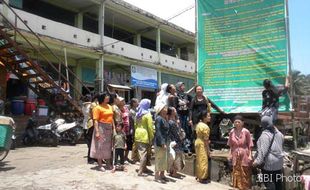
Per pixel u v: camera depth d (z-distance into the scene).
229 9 9.86
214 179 8.36
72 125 12.86
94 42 18.22
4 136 7.34
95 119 7.48
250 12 9.51
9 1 15.52
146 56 22.08
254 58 9.38
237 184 7.52
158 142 7.25
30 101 15.14
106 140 7.59
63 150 11.07
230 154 7.75
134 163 8.88
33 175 6.95
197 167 8.04
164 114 7.43
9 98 15.80
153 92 23.28
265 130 6.80
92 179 6.85
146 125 7.60
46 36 15.52
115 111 7.96
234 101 9.59
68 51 16.80
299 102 12.70
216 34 10.02
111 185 6.53
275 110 8.16
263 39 9.27
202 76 10.13
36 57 16.50
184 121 8.91
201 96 8.59
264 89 9.08
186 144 8.86
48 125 12.30
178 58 26.05
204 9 10.27
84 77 19.55
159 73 23.47
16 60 12.65
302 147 11.19
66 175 7.06
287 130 11.39
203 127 8.06
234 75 9.66
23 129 13.96
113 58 19.58
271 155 6.64
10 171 7.34
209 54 10.09
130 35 23.39
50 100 13.86
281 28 9.02
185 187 7.30
